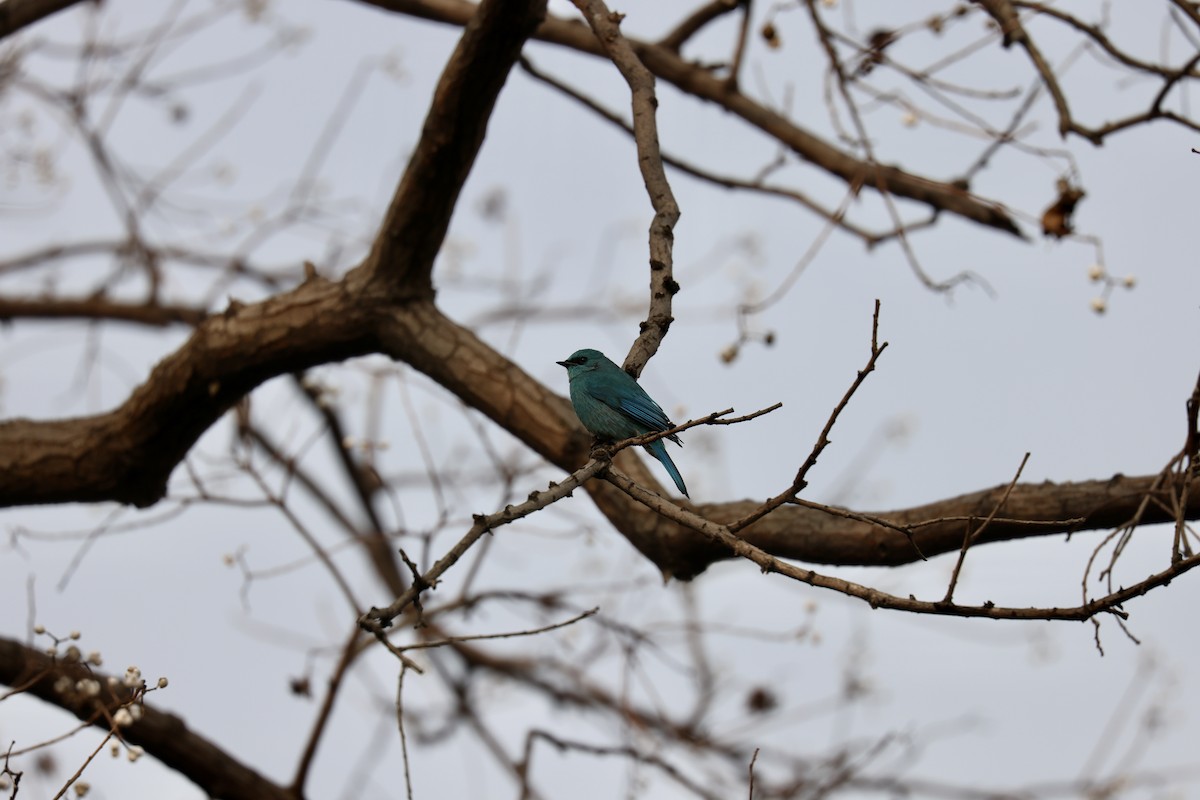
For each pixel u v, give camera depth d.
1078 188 11.88
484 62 11.02
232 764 12.67
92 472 13.04
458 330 12.53
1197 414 7.94
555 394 12.36
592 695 18.03
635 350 8.69
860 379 7.09
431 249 12.21
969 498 10.72
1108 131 11.66
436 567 7.54
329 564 13.16
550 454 12.17
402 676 7.59
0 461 12.97
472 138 11.52
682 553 11.52
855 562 11.11
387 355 12.81
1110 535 8.89
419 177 11.63
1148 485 10.09
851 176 15.16
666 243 9.32
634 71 10.55
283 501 13.16
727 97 15.88
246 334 12.38
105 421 13.02
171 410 12.70
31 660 11.12
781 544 11.18
